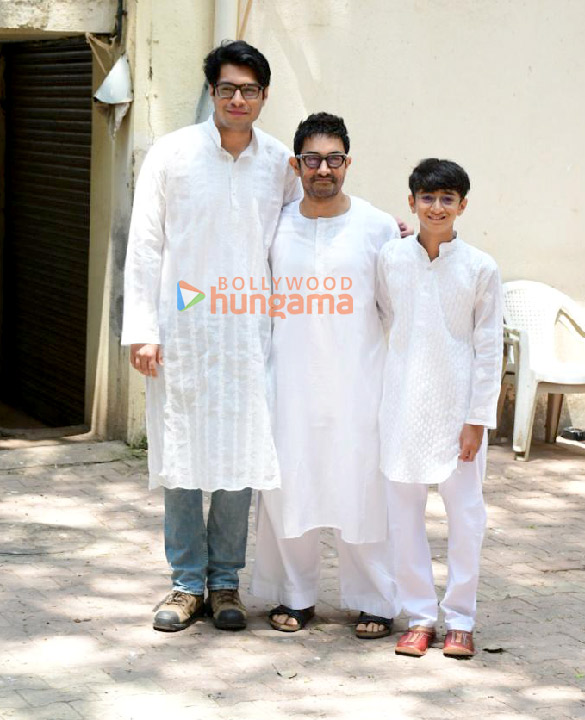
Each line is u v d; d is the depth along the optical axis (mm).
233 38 6898
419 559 4547
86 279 7855
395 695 4164
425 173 4277
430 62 7523
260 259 4516
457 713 4039
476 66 7633
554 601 5137
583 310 7867
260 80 4422
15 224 9148
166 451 4539
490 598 5145
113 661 4340
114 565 5367
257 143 4523
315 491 4570
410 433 4383
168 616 4621
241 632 4676
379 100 7445
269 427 4500
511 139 7781
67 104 8047
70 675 4207
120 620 4727
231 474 4512
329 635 4684
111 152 7184
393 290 4422
